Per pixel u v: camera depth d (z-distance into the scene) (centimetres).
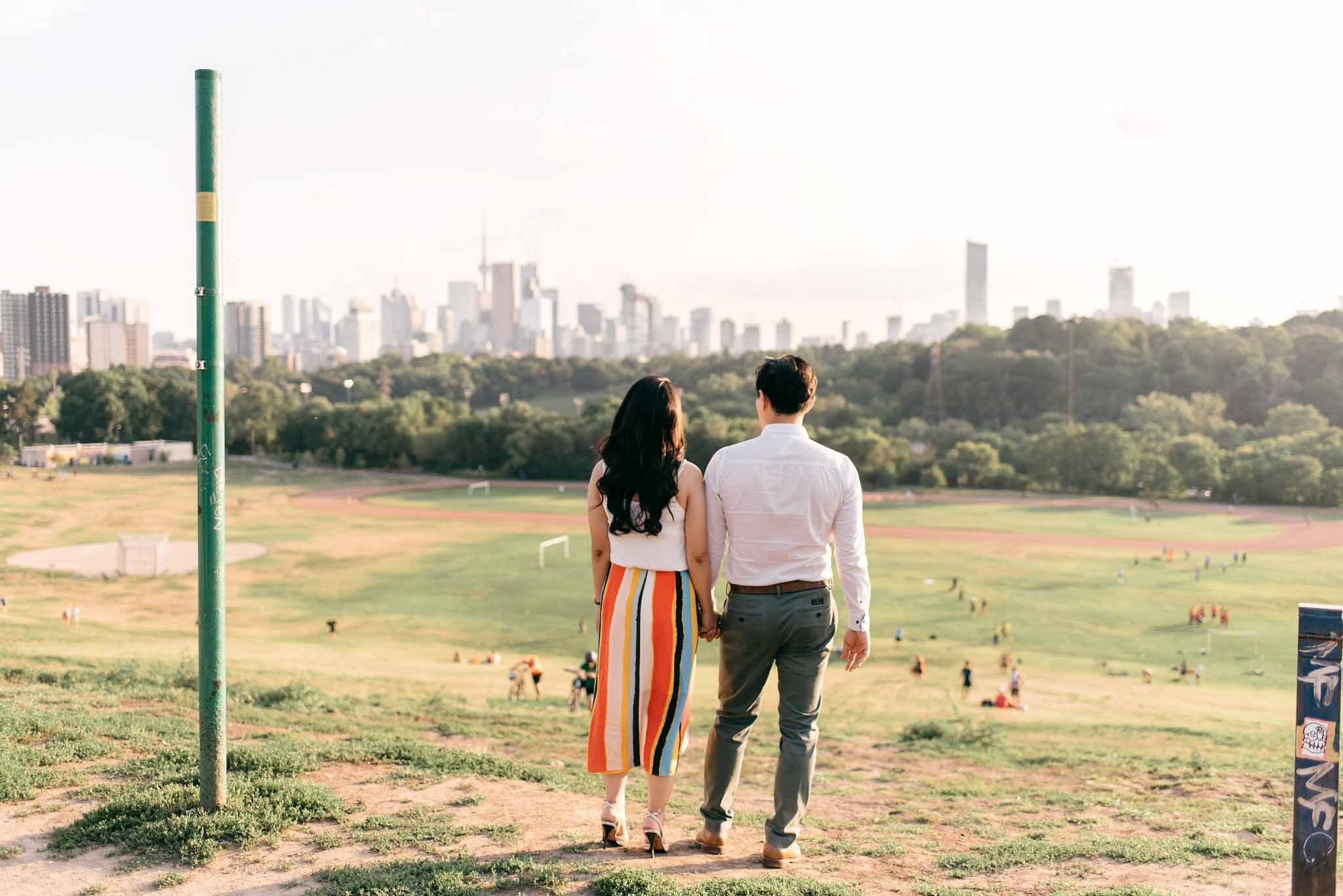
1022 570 6091
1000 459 12325
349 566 6075
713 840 515
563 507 9806
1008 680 3331
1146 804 915
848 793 983
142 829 516
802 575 471
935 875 544
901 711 2512
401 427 13825
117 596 4816
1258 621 4606
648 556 475
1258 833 729
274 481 12544
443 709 1548
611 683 485
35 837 521
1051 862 582
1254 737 1830
